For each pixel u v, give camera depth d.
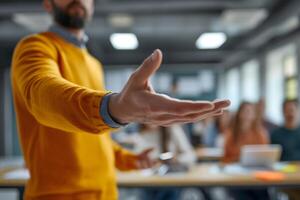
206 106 0.45
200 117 0.48
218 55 8.26
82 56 1.02
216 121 4.90
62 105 0.54
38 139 0.89
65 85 0.58
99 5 3.62
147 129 2.82
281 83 5.78
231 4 3.76
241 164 2.53
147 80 0.48
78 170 0.91
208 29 5.28
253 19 4.34
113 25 4.70
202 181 2.05
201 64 8.73
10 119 6.93
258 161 2.48
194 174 2.24
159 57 0.47
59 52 0.91
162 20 4.67
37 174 0.89
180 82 9.16
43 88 0.58
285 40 4.84
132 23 4.77
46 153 0.88
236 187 2.06
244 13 4.12
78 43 1.03
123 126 0.52
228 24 4.65
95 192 0.97
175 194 2.92
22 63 0.73
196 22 4.74
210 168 2.48
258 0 3.70
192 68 9.13
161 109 0.46
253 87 7.38
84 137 0.93
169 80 9.05
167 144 2.72
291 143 3.09
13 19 4.63
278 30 4.76
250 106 3.14
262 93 6.41
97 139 0.98
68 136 0.88
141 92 0.47
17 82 0.73
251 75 7.54
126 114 0.49
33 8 3.74
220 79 9.28
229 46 7.74
